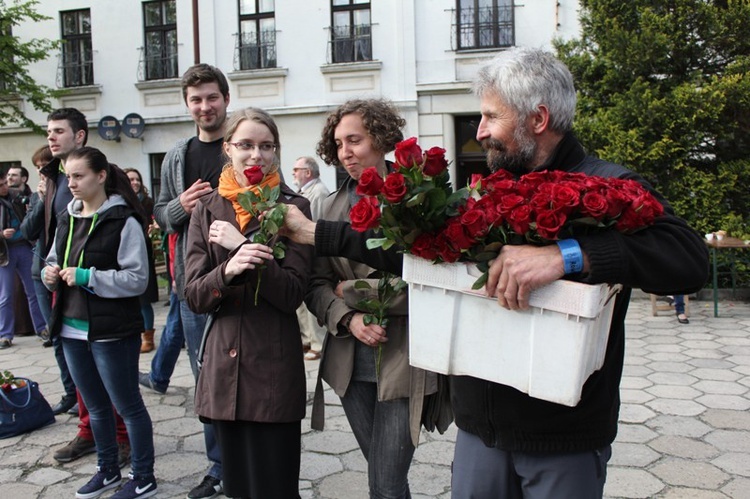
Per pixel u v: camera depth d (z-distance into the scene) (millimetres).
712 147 7996
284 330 2199
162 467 3465
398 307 2098
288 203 2268
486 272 1419
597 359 1480
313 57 12953
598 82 8273
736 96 7379
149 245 3389
